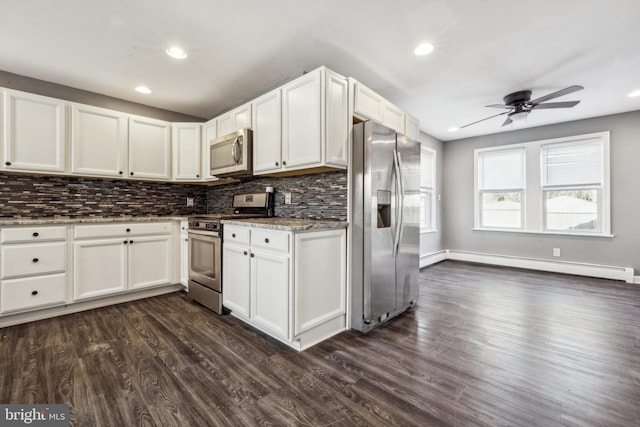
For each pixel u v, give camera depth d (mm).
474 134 5023
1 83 2646
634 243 3861
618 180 3951
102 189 3252
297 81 2301
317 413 1385
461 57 2500
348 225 2381
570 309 2805
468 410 1405
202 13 1928
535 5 1865
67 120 2781
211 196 4094
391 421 1334
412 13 1944
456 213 5410
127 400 1461
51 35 2146
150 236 3072
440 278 4027
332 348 2035
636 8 1883
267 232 2135
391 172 2492
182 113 3820
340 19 2004
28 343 2053
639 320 2525
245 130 2723
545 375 1697
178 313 2656
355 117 2461
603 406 1431
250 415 1368
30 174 2785
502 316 2633
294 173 2709
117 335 2193
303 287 2037
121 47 2311
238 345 2053
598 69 2703
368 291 2287
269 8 1883
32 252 2410
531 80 2936
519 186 4750
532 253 4633
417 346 2064
